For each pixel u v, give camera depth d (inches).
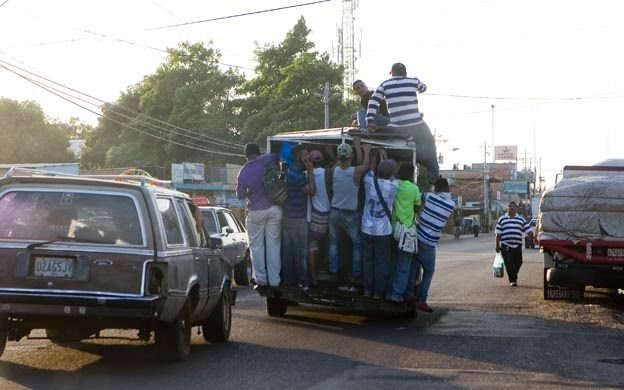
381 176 446.0
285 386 283.6
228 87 2262.6
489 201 3991.1
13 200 306.5
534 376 305.1
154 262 297.1
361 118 518.9
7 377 295.9
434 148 500.4
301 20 2188.7
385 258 446.0
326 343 388.2
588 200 523.5
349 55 2341.3
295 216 454.0
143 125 2260.1
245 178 455.2
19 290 289.9
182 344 327.6
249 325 455.2
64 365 322.3
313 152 454.9
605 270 524.7
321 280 472.1
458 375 306.0
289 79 2006.6
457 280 783.1
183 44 2306.8
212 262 369.1
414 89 489.4
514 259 711.7
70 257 294.0
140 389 276.8
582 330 431.8
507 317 489.1
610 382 295.0
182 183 1900.8
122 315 291.0
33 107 2132.1
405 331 430.6
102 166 2460.6
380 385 286.2
